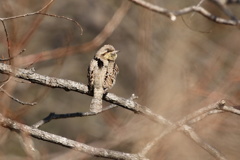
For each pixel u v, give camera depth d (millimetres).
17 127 8539
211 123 12664
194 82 14883
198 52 19031
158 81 17047
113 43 22750
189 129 8359
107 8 23984
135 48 22656
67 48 13125
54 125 20672
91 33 23250
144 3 6488
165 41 19562
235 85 13828
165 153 11617
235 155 12938
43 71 20453
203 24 18922
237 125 13047
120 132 13492
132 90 22078
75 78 22078
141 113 8742
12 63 8828
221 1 7641
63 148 18078
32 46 20609
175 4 20109
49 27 21562
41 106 20750
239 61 15797
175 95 14242
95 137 19297
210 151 8305
